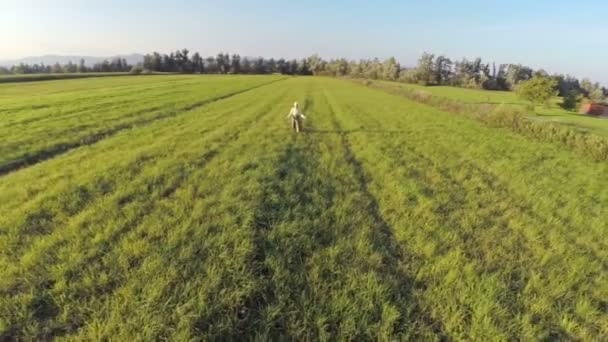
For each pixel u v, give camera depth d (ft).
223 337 16.81
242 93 165.58
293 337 16.90
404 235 27.91
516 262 25.38
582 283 23.11
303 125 79.25
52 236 25.00
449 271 22.81
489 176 47.65
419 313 19.25
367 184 40.29
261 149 53.47
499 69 483.10
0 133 60.64
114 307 17.87
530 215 34.78
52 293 19.12
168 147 52.37
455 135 78.18
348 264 23.21
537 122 86.99
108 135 63.98
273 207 31.99
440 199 36.65
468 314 19.43
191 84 222.07
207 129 69.31
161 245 23.97
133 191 33.83
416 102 165.58
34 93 161.68
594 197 42.27
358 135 71.05
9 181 37.65
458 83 460.14
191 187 35.27
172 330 16.63
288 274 21.43
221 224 27.43
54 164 43.98
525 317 19.19
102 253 23.11
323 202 33.47
